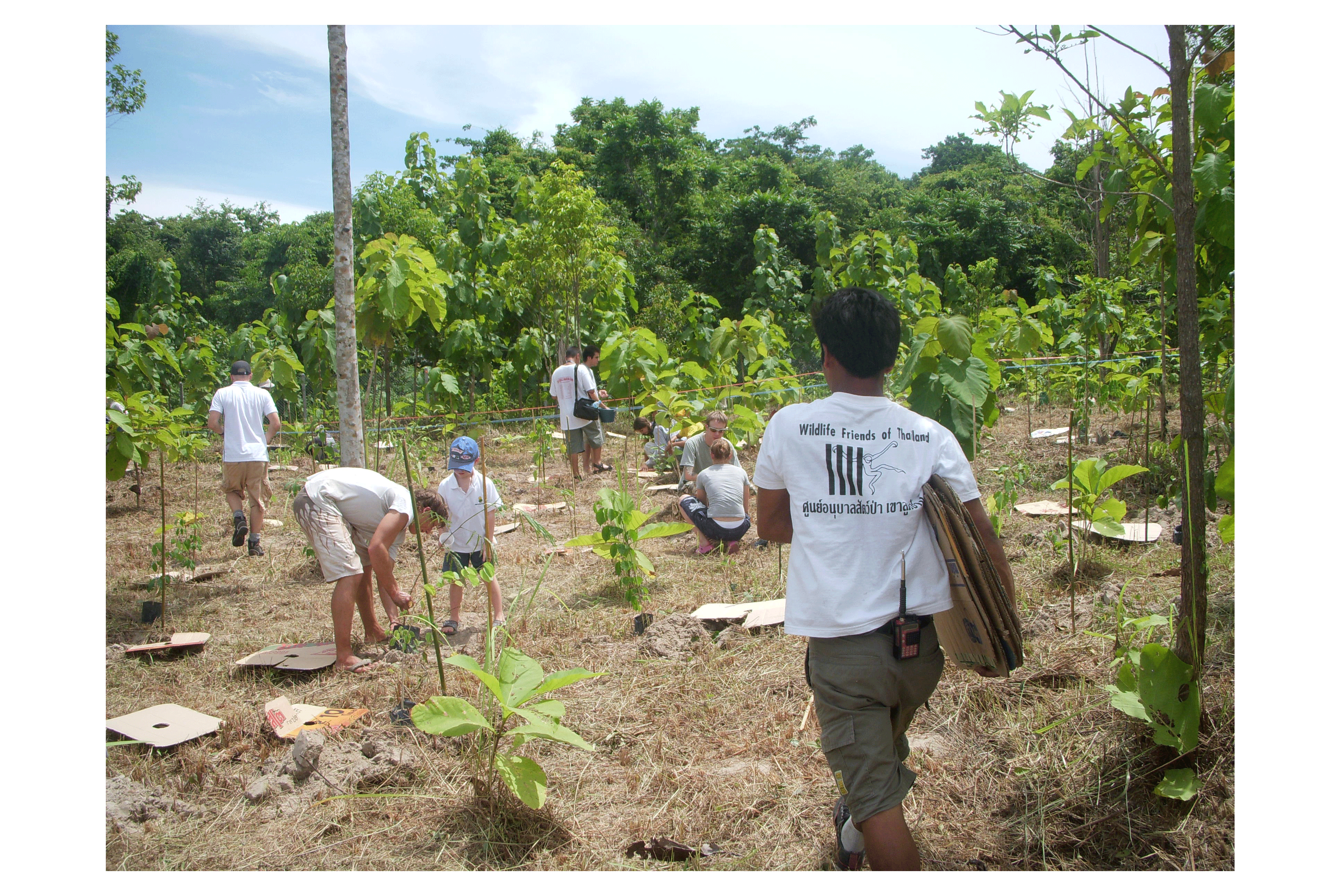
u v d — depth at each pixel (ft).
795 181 118.21
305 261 74.13
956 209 98.63
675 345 67.21
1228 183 12.23
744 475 21.53
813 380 42.29
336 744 11.62
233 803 10.41
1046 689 11.34
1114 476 15.81
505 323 57.52
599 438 33.32
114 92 51.85
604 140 110.93
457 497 16.57
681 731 11.79
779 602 16.62
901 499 7.22
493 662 12.12
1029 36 9.64
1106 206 16.51
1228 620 11.89
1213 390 18.11
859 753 7.05
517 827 9.73
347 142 20.63
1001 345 26.13
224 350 63.21
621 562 16.67
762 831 9.39
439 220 61.31
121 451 19.49
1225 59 12.24
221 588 20.44
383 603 16.63
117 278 105.09
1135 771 9.22
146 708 13.16
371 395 32.89
